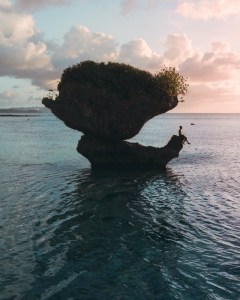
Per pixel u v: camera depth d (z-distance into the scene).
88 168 44.16
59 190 32.28
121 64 43.03
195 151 66.12
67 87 40.31
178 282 15.76
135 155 42.25
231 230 22.11
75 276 16.23
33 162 49.78
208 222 23.75
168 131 143.62
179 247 19.56
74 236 21.05
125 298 14.49
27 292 14.83
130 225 23.16
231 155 60.12
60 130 136.50
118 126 40.50
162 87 42.34
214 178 39.03
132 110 40.47
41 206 27.06
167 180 37.41
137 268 17.08
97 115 40.09
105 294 14.79
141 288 15.27
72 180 36.72
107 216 24.97
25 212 25.48
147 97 41.12
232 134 122.25
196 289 15.16
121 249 19.28
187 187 34.38
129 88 40.97
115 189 32.91
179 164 49.03
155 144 81.31
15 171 42.22
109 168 43.38
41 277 16.08
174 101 43.72
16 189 32.56
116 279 16.02
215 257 18.20
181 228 22.61
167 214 25.58
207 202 28.88
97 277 16.16
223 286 15.38
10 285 15.34
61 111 40.62
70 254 18.53
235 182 37.03
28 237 20.69
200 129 163.25
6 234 21.08
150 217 24.88
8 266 17.03
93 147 42.00
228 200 29.53
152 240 20.58
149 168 43.50
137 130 41.62
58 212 25.64
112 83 40.88
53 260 17.80
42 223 23.19
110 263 17.58
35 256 18.17
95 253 18.69
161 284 15.58
